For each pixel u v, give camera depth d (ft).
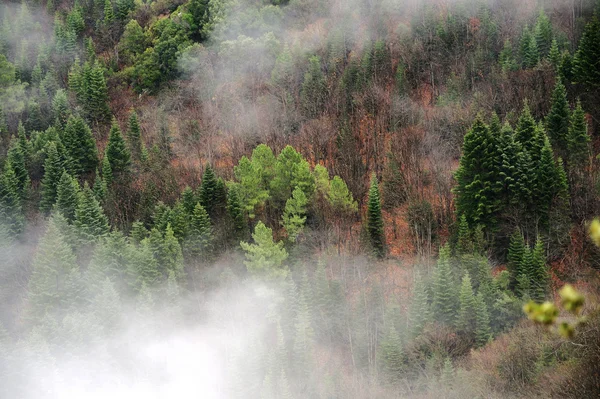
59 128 318.04
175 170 283.38
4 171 278.26
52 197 268.21
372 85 300.61
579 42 297.33
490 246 224.94
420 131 266.16
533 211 223.10
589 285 195.11
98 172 293.23
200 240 230.89
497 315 191.01
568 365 149.48
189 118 319.68
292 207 238.27
